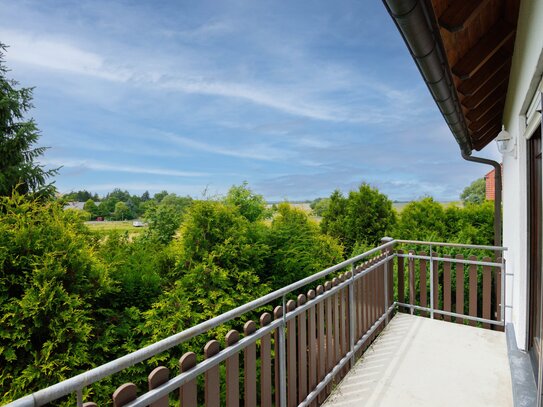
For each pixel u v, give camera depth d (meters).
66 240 3.70
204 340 3.92
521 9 2.34
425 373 3.10
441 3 1.91
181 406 1.53
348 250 10.89
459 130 4.15
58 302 3.36
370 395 2.80
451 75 2.65
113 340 3.66
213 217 4.69
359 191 11.51
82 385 1.11
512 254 3.61
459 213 10.41
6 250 3.34
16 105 9.78
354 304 3.33
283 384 2.27
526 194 2.92
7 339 3.21
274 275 5.13
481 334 3.85
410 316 4.43
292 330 2.42
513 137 3.30
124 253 5.17
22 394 3.02
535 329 2.86
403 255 4.54
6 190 8.95
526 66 2.18
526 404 2.34
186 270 4.55
